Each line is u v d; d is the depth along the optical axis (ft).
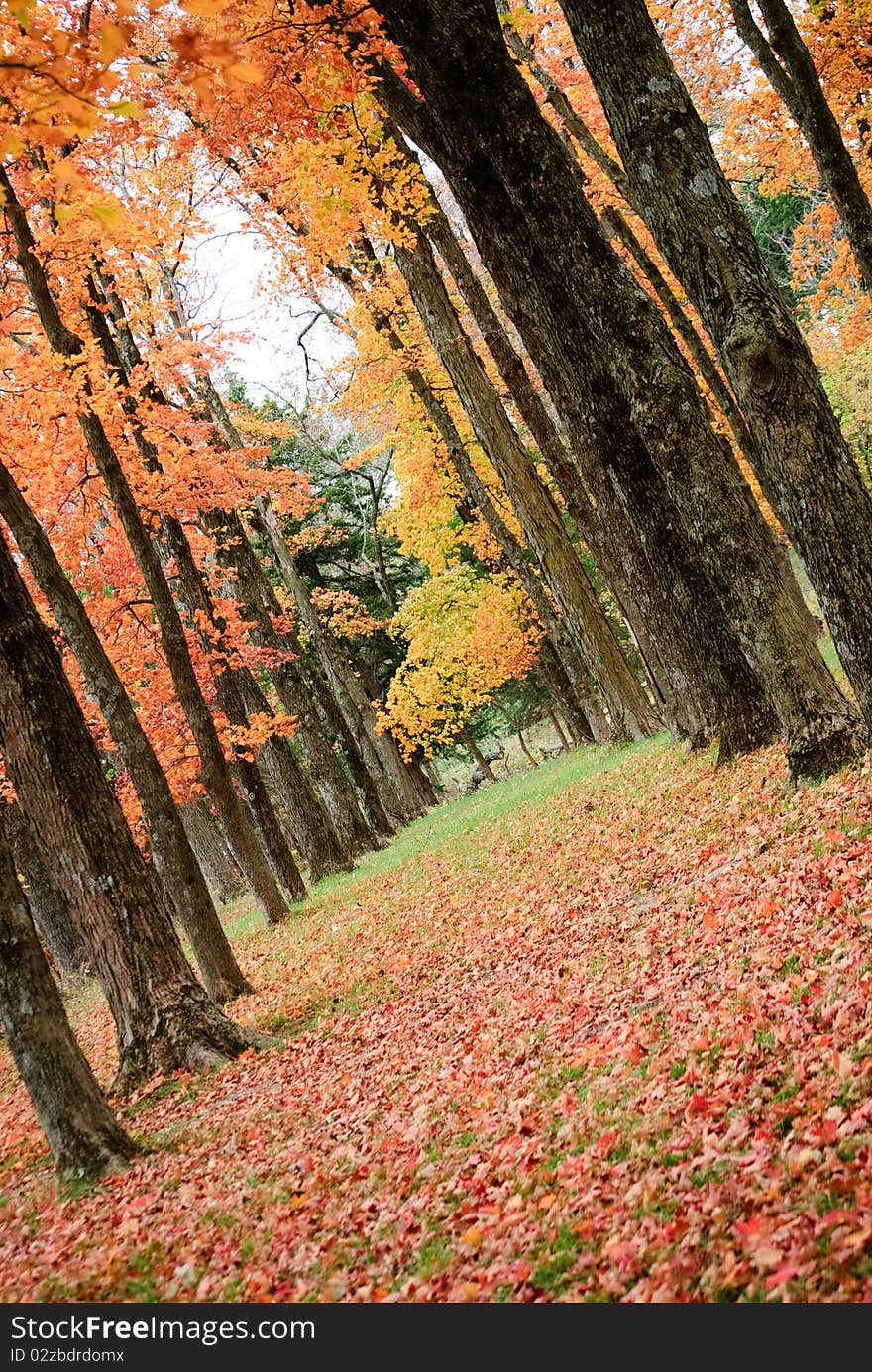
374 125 38.29
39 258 40.52
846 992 16.37
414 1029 28.76
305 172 40.40
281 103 33.53
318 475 126.62
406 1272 14.52
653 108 24.76
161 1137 26.40
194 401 72.79
